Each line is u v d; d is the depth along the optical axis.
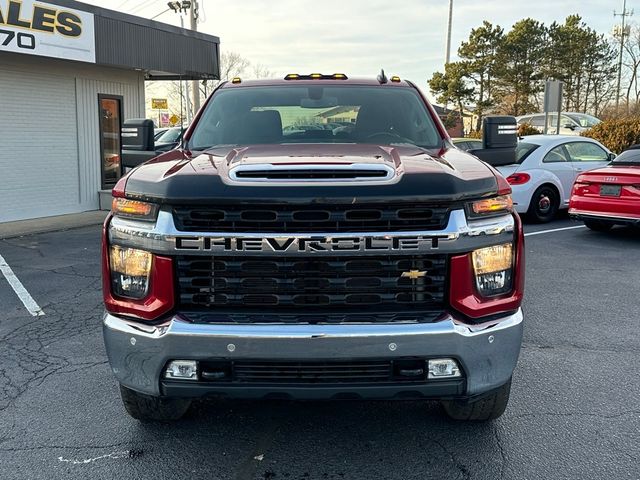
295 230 2.74
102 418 3.65
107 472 3.08
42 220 12.08
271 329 2.73
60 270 7.55
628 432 3.46
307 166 2.96
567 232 10.17
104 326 2.98
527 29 49.09
